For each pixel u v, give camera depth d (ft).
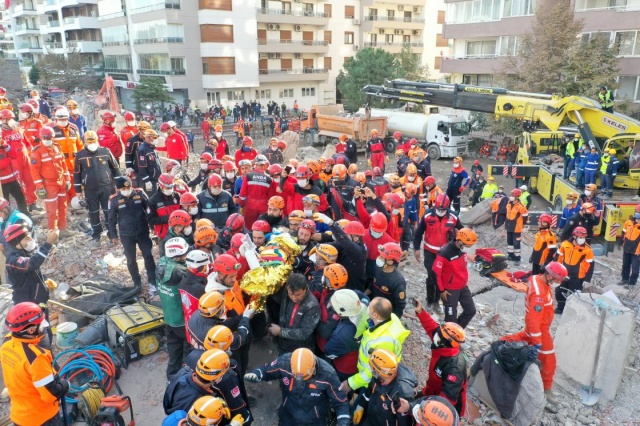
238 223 20.98
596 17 91.66
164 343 20.95
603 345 20.62
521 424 18.74
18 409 13.64
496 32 110.22
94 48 183.21
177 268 16.79
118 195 23.85
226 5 137.90
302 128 101.30
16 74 128.36
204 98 144.46
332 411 15.94
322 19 160.04
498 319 26.66
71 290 24.06
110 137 36.24
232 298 16.22
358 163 82.99
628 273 33.01
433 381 15.67
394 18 178.40
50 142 29.96
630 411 20.54
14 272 18.54
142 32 146.72
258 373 13.96
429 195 35.65
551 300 19.38
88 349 18.34
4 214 23.18
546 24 82.33
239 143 92.12
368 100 64.13
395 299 18.22
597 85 76.64
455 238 21.50
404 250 33.04
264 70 153.89
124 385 18.76
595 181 45.27
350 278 19.08
